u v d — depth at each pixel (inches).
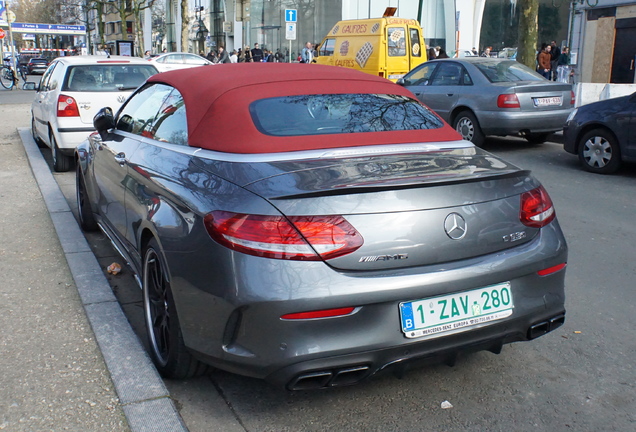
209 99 143.2
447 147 141.9
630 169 380.5
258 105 139.7
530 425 120.9
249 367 108.5
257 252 105.4
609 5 916.6
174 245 119.7
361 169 118.5
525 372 141.6
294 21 798.5
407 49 742.5
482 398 130.5
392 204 109.9
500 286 119.0
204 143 135.6
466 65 459.8
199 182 123.3
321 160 124.2
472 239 116.1
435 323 112.1
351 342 106.9
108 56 385.7
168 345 131.4
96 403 122.3
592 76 960.3
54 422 116.0
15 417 117.5
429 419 122.6
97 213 213.6
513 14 1362.0
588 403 129.0
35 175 337.4
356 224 107.3
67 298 174.4
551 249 126.0
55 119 351.6
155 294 138.7
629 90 571.8
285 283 104.0
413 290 109.1
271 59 1280.8
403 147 136.5
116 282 196.7
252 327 106.4
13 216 261.4
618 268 210.1
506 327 120.0
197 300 114.3
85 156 224.7
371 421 121.9
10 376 132.0
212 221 111.3
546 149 456.1
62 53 2434.8
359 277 107.0
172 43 1887.3
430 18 1369.3
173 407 121.1
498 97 425.4
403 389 134.0
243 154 126.2
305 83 152.3
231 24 1508.4
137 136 170.6
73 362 138.1
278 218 105.8
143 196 143.9
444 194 114.3
